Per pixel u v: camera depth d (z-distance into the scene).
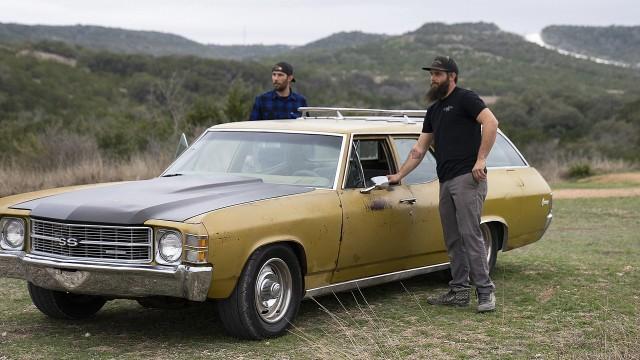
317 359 5.29
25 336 6.00
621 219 15.62
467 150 6.61
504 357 5.34
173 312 6.82
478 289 6.70
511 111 68.12
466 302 6.92
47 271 5.54
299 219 5.91
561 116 65.88
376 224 6.63
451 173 6.65
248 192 5.99
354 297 6.95
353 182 6.60
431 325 6.25
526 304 7.03
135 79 62.75
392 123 7.44
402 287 7.82
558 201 19.17
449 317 6.53
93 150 20.02
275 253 5.77
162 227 5.30
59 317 6.52
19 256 5.71
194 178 6.56
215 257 5.29
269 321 5.79
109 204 5.55
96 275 5.37
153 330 6.18
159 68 66.88
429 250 7.27
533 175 8.48
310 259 6.05
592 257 10.10
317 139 6.77
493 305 6.67
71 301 6.48
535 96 74.25
